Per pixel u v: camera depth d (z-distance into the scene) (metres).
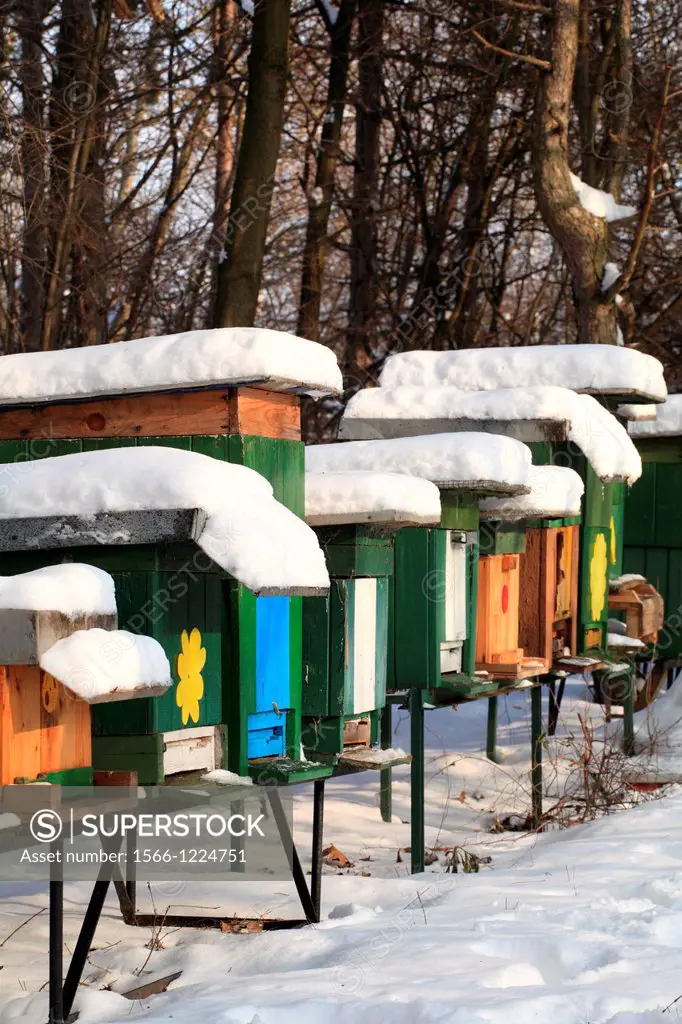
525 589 8.51
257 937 5.33
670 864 6.44
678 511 11.45
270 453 5.54
